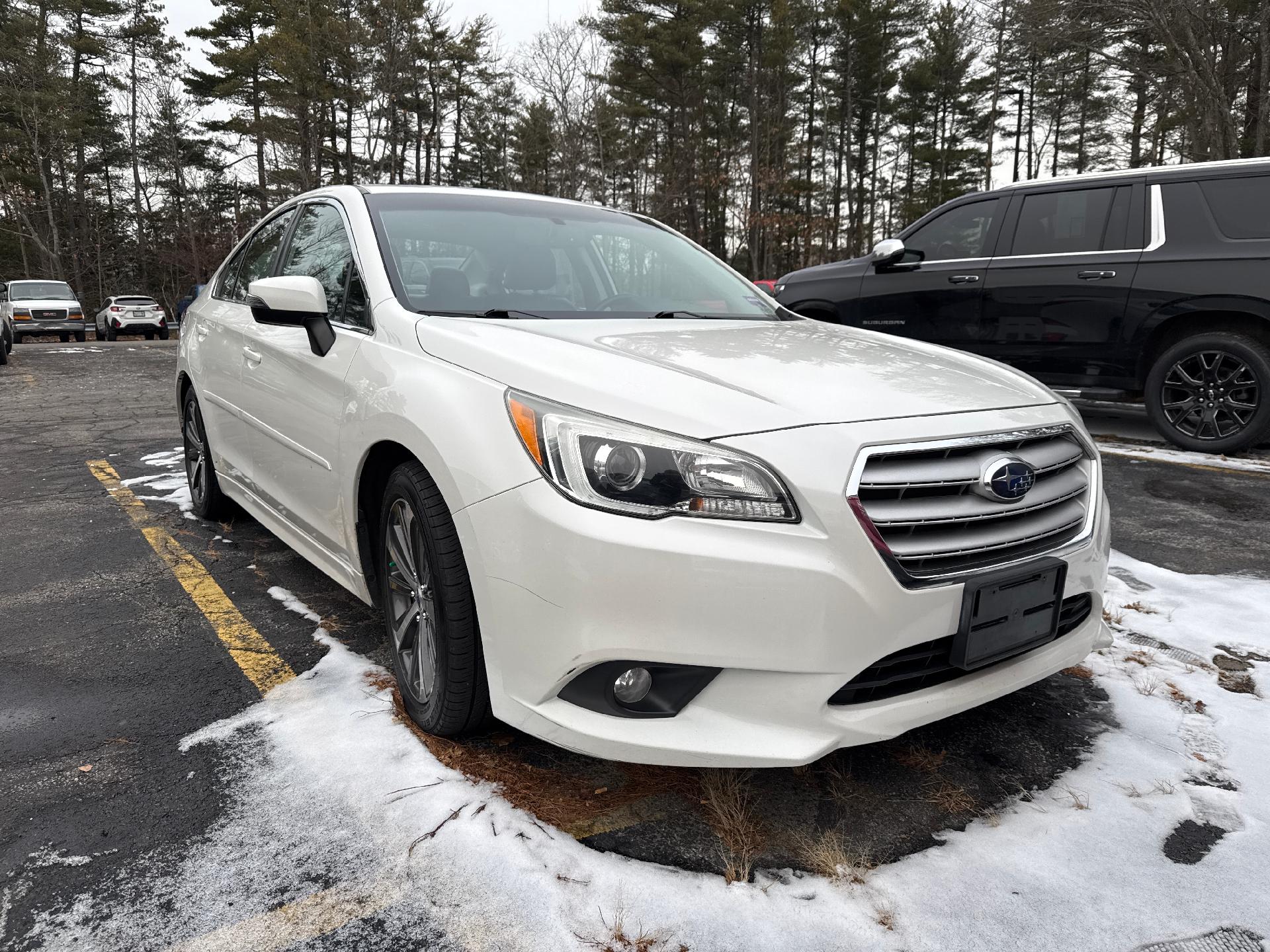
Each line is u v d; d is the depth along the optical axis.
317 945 1.51
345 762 2.07
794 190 41.53
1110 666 2.63
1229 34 16.55
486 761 2.07
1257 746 2.18
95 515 4.36
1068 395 6.16
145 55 45.91
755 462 1.67
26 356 14.88
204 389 3.78
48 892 1.64
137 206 47.72
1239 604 3.12
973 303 6.41
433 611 2.04
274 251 3.46
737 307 3.07
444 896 1.63
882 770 2.08
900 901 1.63
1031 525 1.91
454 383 2.01
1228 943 1.53
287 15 34.34
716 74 40.56
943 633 1.75
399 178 35.50
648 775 2.03
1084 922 1.57
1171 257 5.56
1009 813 1.91
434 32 39.31
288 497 2.92
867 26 44.53
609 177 30.67
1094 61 17.61
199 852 1.75
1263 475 5.06
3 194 42.84
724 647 1.66
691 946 1.51
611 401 1.79
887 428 1.77
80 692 2.45
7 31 40.03
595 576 1.67
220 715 2.31
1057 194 6.11
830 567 1.64
